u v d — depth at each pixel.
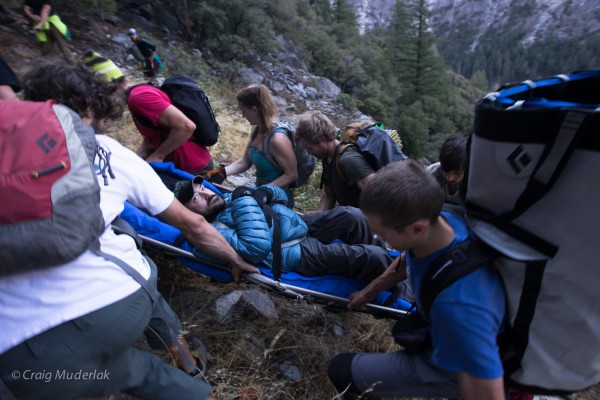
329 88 18.42
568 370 1.38
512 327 1.37
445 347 1.38
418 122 26.19
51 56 7.82
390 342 2.86
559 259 1.26
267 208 2.47
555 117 1.15
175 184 2.81
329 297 2.38
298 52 22.31
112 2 11.39
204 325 2.60
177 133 3.01
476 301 1.33
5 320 1.27
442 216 1.54
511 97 1.43
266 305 2.84
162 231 2.38
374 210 1.36
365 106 23.84
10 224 1.11
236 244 2.29
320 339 2.70
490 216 1.40
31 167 1.13
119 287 1.43
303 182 3.67
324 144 3.14
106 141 1.69
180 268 2.94
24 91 1.63
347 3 45.25
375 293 2.27
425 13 35.38
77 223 1.21
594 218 1.18
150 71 9.12
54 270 1.30
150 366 1.68
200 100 3.32
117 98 1.83
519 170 1.26
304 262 2.51
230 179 5.29
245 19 15.70
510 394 1.70
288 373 2.41
